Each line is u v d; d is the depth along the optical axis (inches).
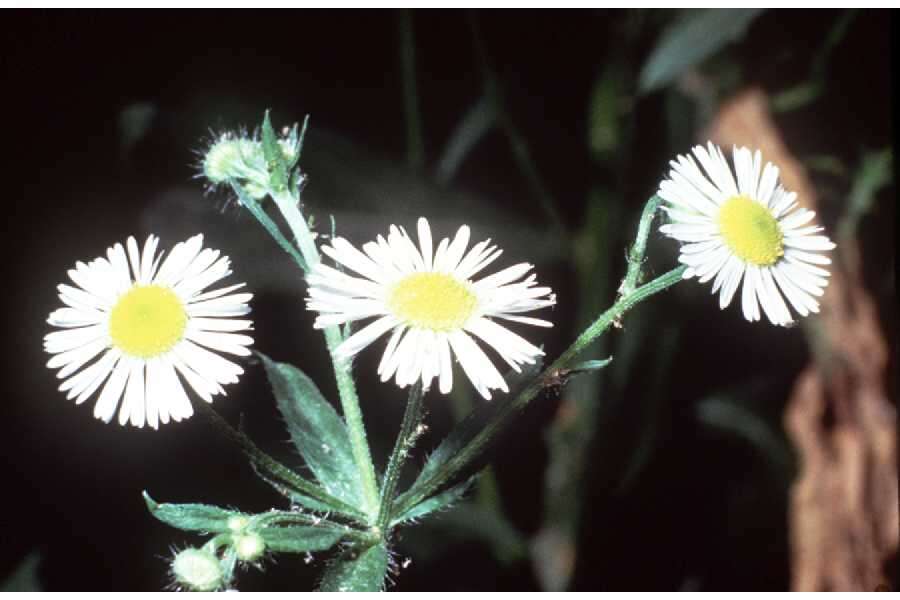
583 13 11.3
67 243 10.5
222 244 10.1
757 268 7.5
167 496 10.1
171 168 10.5
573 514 10.8
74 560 10.0
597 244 10.8
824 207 10.8
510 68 11.4
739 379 10.8
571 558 10.8
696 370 10.9
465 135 10.7
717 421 10.6
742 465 10.9
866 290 10.6
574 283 11.3
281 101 10.9
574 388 10.9
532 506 11.1
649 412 10.6
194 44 10.9
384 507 7.3
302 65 11.1
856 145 11.0
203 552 6.9
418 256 7.2
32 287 10.5
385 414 10.5
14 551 10.0
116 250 7.3
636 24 10.9
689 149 10.7
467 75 11.5
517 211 11.2
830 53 10.9
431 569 10.2
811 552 10.4
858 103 11.1
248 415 10.4
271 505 10.1
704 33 9.9
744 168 7.6
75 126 10.6
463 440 7.6
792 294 7.5
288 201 7.7
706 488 11.0
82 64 10.7
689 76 10.8
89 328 7.2
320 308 7.0
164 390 7.1
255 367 10.5
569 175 11.4
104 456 10.3
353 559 7.3
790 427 10.6
